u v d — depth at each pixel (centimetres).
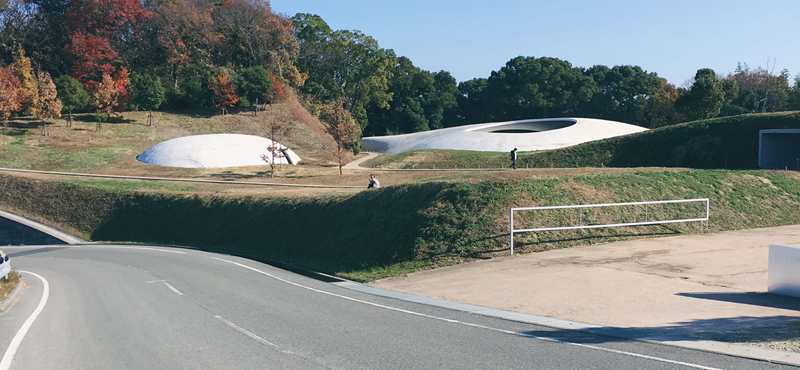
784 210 2089
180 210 3338
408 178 4366
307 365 632
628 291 1015
